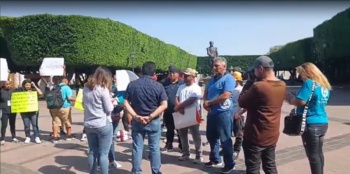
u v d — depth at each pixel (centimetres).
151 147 559
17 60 2622
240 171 611
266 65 444
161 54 4512
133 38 3450
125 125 922
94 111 519
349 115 1372
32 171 630
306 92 461
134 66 3503
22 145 866
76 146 855
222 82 593
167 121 771
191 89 656
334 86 4109
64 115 912
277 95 437
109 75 524
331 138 877
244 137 454
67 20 2584
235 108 693
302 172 595
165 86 777
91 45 2714
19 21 2552
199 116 655
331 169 606
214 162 642
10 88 907
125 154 761
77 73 3266
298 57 5306
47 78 1034
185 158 696
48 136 1003
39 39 2567
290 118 475
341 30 3441
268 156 453
